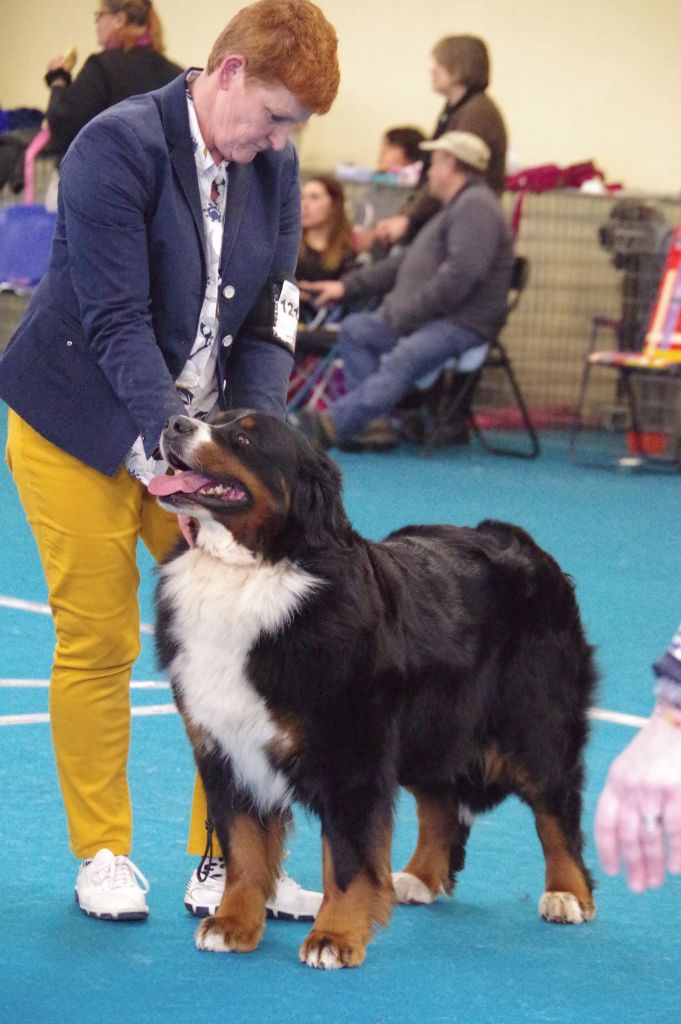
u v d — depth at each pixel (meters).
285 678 3.65
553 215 13.79
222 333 4.05
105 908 3.98
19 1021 3.33
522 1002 3.56
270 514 3.68
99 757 4.07
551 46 15.02
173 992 3.54
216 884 4.08
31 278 12.80
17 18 17.12
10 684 6.06
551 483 11.50
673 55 14.75
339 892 3.78
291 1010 3.46
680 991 3.67
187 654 3.78
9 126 14.92
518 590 4.27
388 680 3.77
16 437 3.99
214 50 3.79
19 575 8.05
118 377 3.75
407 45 15.41
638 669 6.65
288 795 3.81
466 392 12.92
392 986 3.63
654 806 1.98
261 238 4.04
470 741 4.17
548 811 4.29
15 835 4.55
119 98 10.77
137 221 3.74
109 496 3.94
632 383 13.07
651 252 12.48
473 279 11.81
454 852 4.35
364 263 13.27
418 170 13.47
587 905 4.17
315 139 15.76
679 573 8.59
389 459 12.34
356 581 3.76
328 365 12.77
